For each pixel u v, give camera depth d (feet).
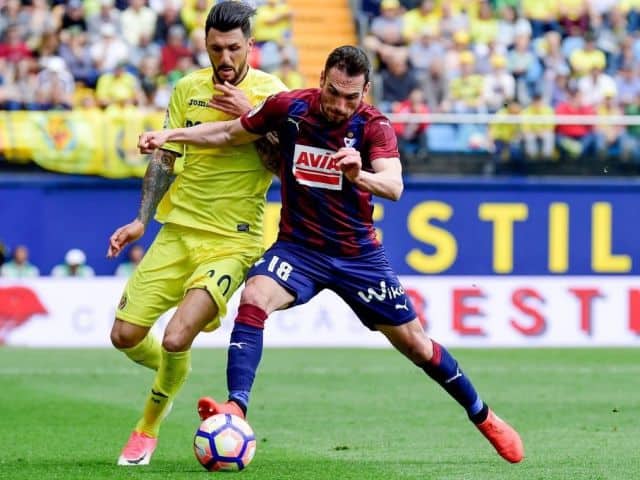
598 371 164.66
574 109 241.76
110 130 214.69
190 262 82.48
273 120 77.20
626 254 227.40
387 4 248.11
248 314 75.61
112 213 220.23
